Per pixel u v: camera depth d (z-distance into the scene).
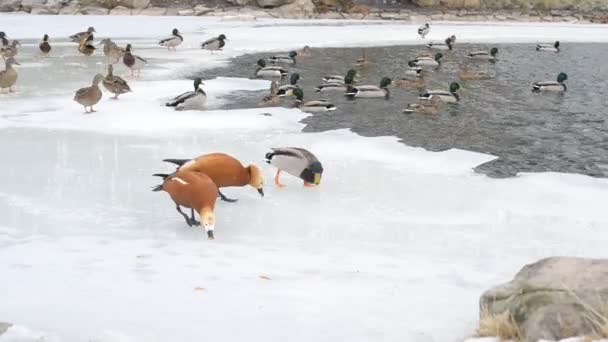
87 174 12.17
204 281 6.82
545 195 11.65
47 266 7.31
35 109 18.66
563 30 55.94
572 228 9.84
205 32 46.53
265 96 21.16
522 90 24.72
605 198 11.53
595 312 4.18
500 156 14.79
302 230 9.46
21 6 62.09
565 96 23.42
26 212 9.84
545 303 4.51
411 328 5.36
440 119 19.03
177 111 18.92
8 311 5.65
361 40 44.19
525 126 18.20
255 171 10.99
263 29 49.75
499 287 5.00
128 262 7.57
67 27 48.25
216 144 15.02
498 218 10.28
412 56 35.88
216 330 5.25
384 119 18.83
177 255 7.96
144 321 5.44
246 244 8.67
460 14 67.06
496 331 4.59
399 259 8.12
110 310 5.73
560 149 15.59
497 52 38.56
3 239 8.52
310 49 38.19
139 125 16.83
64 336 5.02
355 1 68.56
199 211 8.97
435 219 10.20
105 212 9.99
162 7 64.12
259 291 6.47
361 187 11.95
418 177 12.71
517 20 66.81
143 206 10.38
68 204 10.32
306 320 5.55
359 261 7.95
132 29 47.81
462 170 13.38
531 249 8.77
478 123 18.53
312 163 11.65
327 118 18.75
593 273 4.76
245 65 30.75
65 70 27.45
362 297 6.34
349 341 5.04
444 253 8.50
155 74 27.05
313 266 7.62
